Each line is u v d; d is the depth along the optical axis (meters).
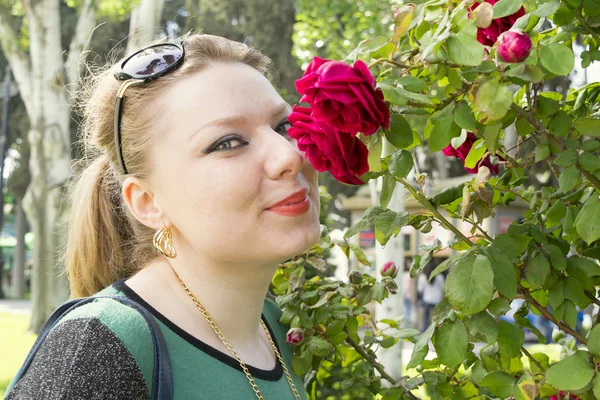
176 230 1.33
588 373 1.11
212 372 1.25
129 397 1.10
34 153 10.41
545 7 1.15
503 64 1.06
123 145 1.33
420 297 12.04
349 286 1.73
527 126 1.33
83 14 9.88
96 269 1.56
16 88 21.73
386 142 1.16
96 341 1.12
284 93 4.54
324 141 1.10
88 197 1.56
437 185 9.90
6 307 21.50
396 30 1.13
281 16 18.69
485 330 1.24
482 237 1.42
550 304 1.35
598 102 1.44
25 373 1.15
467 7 1.14
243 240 1.23
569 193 1.42
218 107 1.24
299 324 1.61
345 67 1.01
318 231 1.28
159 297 1.29
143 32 7.77
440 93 1.14
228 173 1.22
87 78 1.63
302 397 1.54
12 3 10.93
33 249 10.55
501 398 1.33
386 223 1.36
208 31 19.80
